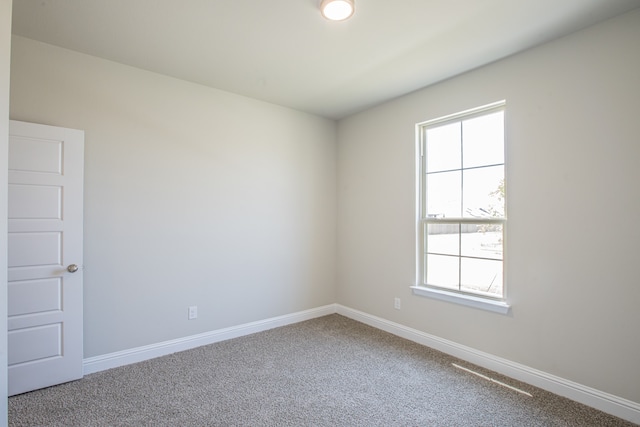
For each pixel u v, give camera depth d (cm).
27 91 235
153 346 288
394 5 195
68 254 241
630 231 200
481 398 224
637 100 198
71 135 243
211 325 321
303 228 394
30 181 228
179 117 303
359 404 217
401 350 305
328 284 419
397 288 345
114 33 228
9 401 215
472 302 276
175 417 201
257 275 354
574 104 223
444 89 303
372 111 376
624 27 202
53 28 222
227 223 332
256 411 209
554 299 231
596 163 213
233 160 336
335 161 422
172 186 299
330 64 272
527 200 246
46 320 232
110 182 268
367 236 381
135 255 279
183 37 233
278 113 371
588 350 216
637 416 196
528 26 216
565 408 212
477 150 285
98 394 226
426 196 326
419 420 201
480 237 281
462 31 222
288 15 206
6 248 143
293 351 302
